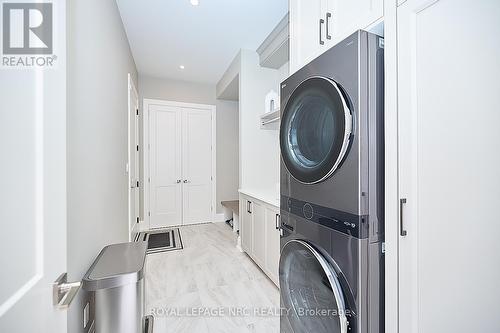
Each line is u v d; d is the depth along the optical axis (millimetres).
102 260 1302
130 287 1143
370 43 854
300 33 1406
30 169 559
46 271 598
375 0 918
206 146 4375
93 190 1431
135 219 3502
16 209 511
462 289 666
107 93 1807
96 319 1116
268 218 2150
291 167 1177
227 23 2492
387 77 834
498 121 592
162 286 2125
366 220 852
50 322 609
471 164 641
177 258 2738
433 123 717
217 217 4449
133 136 3314
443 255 701
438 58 702
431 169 724
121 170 2365
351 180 872
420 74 746
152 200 4020
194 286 2121
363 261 853
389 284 841
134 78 3422
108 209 1806
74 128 1145
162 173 4090
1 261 459
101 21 1655
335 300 918
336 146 899
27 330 520
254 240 2488
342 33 1104
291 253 1194
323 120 1006
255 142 3129
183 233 3701
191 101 4258
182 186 4223
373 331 872
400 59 796
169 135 4125
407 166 780
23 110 544
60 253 666
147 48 3031
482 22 615
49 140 627
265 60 2932
